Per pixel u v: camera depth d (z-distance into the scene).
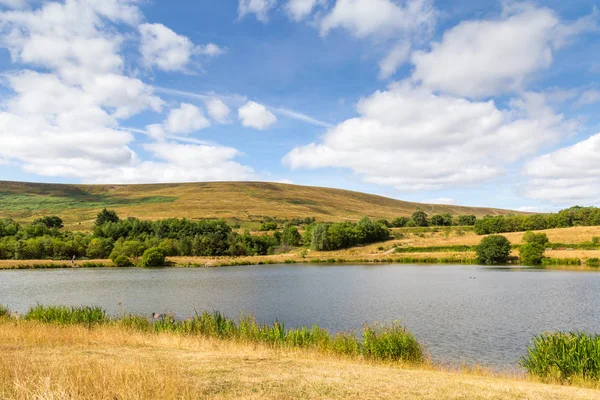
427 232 179.62
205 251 136.62
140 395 10.85
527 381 18.12
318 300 52.84
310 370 16.72
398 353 22.02
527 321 38.53
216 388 13.20
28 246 117.81
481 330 34.81
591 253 104.38
